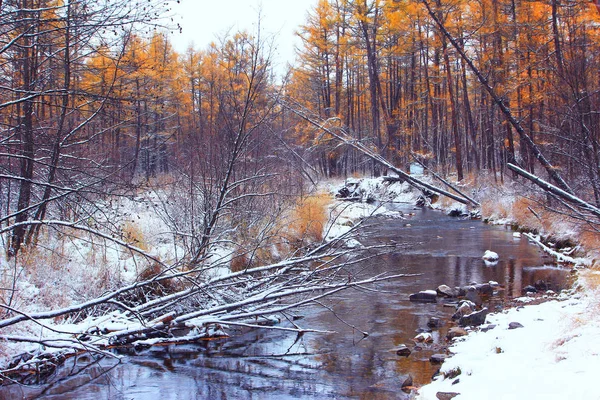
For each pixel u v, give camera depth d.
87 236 8.80
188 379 5.50
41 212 7.73
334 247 9.02
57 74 6.84
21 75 6.48
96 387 5.30
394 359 5.85
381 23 28.89
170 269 6.41
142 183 6.88
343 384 5.20
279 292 7.53
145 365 5.98
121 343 6.74
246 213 9.74
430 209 24.00
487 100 25.86
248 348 6.57
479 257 12.09
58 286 7.06
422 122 38.62
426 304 8.30
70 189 5.58
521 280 9.52
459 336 6.45
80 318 7.17
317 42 32.28
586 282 7.36
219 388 5.21
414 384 5.06
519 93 17.59
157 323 6.84
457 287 9.04
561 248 12.12
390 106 35.66
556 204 12.75
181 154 10.16
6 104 5.23
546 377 4.06
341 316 7.79
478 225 17.92
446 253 12.72
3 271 6.56
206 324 6.91
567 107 8.63
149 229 9.55
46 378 5.60
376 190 24.05
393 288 9.41
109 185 6.84
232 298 7.65
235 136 9.70
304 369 5.71
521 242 14.02
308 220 11.56
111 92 6.16
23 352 5.84
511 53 19.67
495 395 3.94
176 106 19.05
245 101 9.81
